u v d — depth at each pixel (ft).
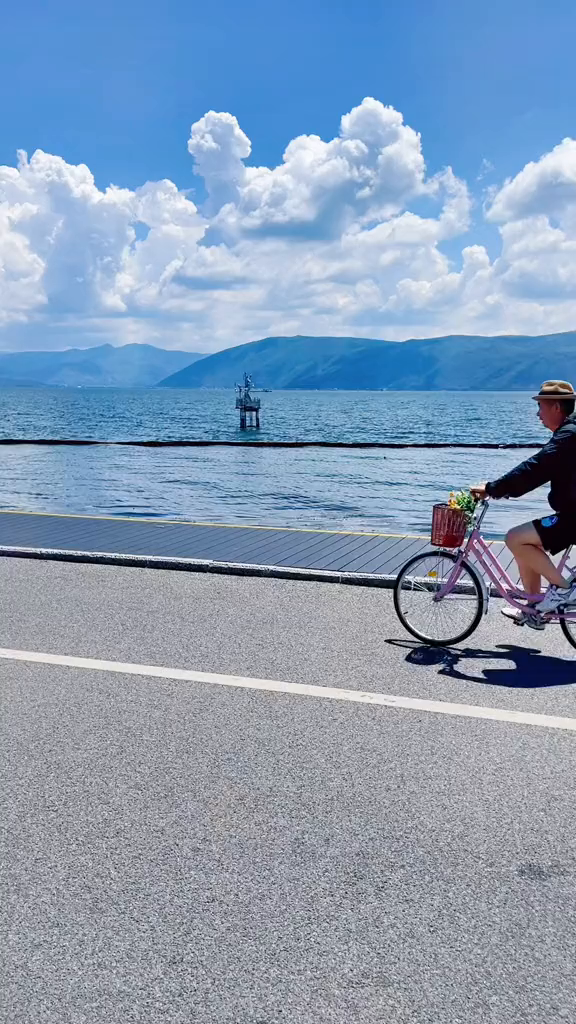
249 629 20.35
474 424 290.15
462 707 15.43
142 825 11.14
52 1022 7.72
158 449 126.00
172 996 8.05
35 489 71.82
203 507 61.62
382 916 9.25
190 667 17.53
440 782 12.44
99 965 8.45
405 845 10.69
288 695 15.97
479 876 10.03
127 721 14.67
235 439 194.49
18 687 16.34
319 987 8.16
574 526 17.87
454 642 19.13
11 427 256.32
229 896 9.59
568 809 11.67
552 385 18.30
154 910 9.34
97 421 308.40
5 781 12.40
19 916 9.23
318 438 199.62
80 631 20.08
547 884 9.87
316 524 53.16
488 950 8.70
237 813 11.48
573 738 14.08
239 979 8.27
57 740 13.87
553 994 8.09
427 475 88.69
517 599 18.76
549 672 17.43
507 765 13.03
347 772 12.75
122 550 29.07
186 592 24.07
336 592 24.11
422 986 8.19
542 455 17.67
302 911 9.33
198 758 13.20
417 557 19.31
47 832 10.96
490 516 54.54
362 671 17.37
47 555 28.68
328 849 10.58
